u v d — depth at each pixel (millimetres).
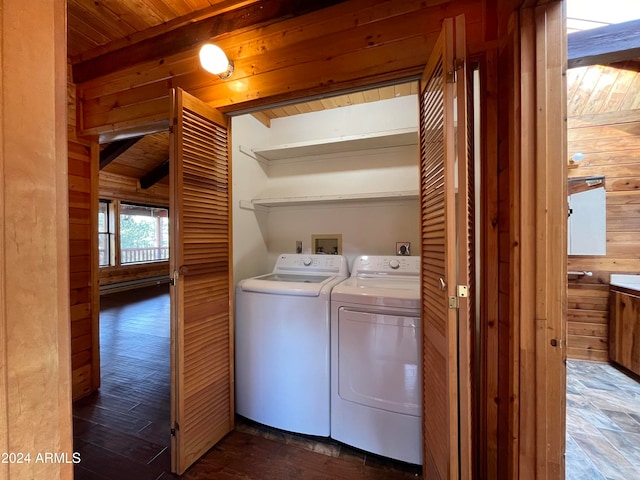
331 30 1389
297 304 1647
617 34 990
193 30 1689
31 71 411
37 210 416
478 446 1179
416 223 2186
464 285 956
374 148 2242
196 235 1481
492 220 1139
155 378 2385
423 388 1334
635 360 2260
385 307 1444
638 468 1410
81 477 1384
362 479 1387
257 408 1751
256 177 2352
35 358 413
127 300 5289
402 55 1270
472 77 1172
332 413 1602
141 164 6062
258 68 1531
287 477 1396
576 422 1761
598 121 2533
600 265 2557
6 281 381
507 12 1044
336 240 2377
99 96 1995
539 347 959
